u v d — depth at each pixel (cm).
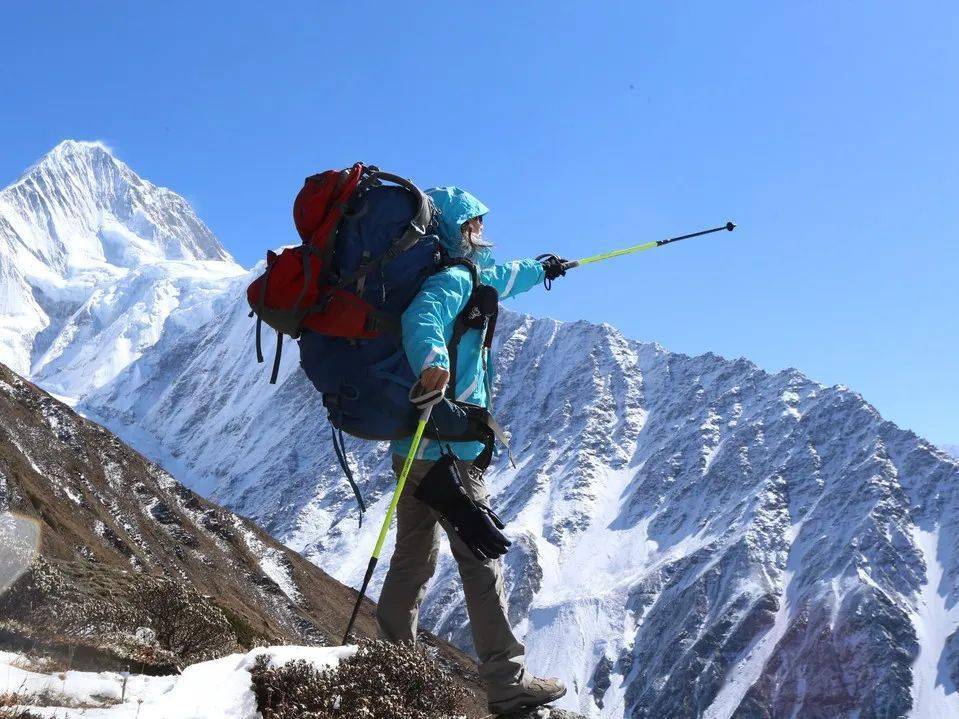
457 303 448
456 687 468
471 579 488
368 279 441
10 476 4125
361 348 443
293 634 7062
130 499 7619
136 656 605
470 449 472
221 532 8775
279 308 442
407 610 511
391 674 450
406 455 480
